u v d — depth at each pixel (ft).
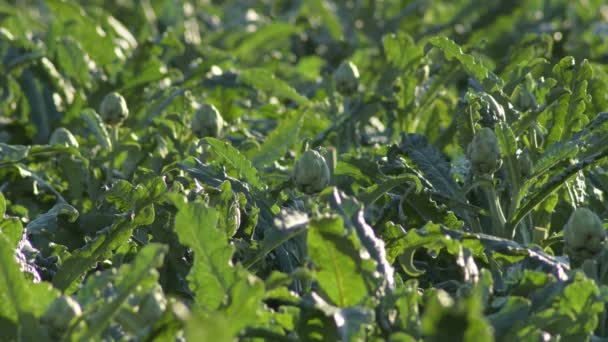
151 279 10.49
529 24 38.47
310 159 12.89
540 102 17.12
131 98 25.07
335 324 10.48
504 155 13.83
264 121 24.86
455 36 36.94
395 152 15.80
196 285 10.96
